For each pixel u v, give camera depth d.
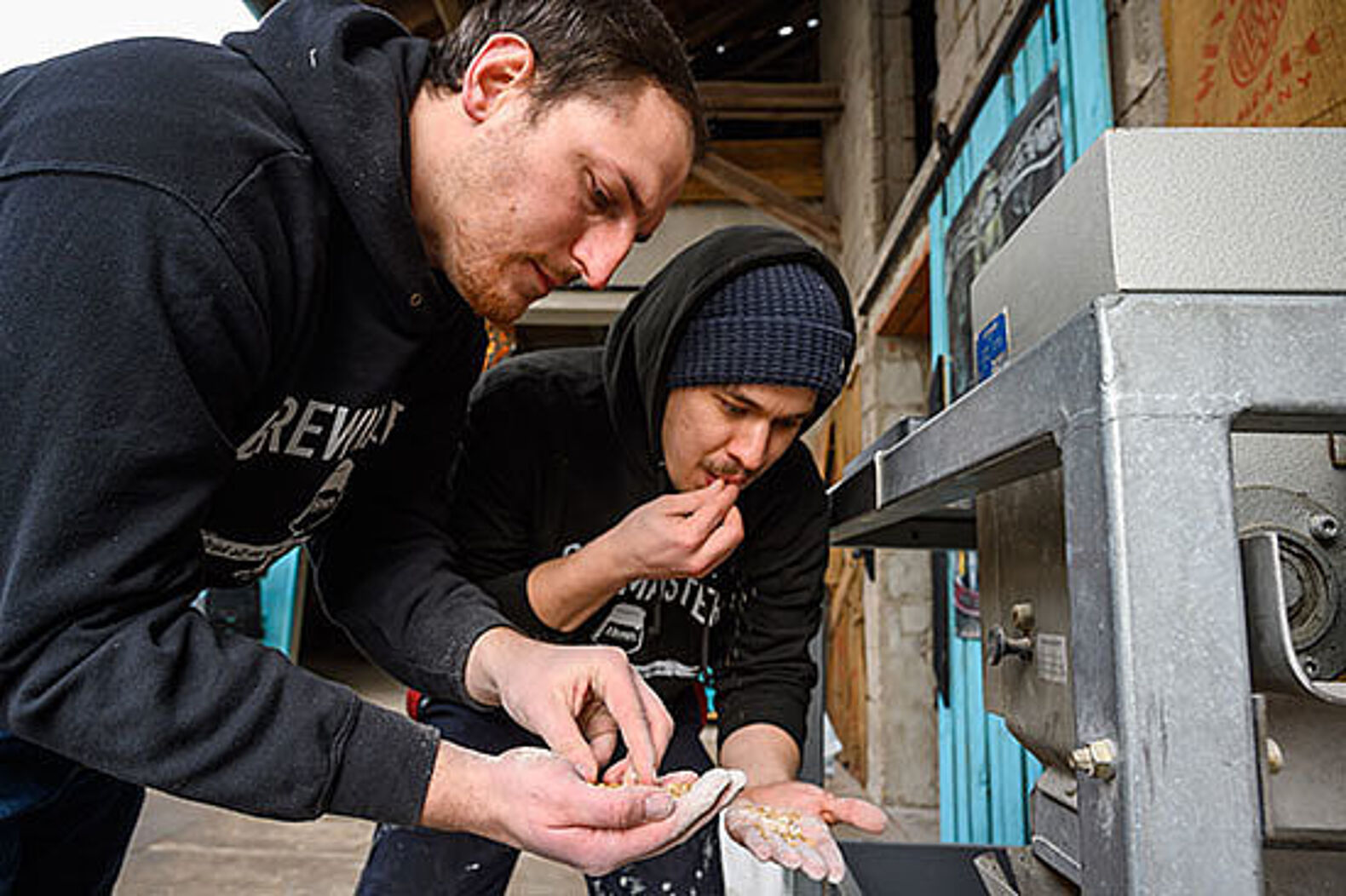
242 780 0.51
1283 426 0.45
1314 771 0.51
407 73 0.70
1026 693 0.71
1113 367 0.40
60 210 0.50
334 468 0.78
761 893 1.32
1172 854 0.38
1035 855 0.73
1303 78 1.06
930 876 0.74
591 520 1.04
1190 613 0.39
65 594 0.50
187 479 0.55
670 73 0.66
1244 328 0.41
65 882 0.93
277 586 4.06
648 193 0.66
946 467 0.64
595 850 0.54
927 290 3.09
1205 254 0.53
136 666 0.50
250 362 0.59
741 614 1.09
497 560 1.03
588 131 0.63
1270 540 0.41
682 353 0.89
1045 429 0.47
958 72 2.68
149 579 0.53
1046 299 0.65
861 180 3.92
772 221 4.93
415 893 0.94
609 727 0.72
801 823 0.76
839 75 4.48
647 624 1.06
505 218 0.66
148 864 2.34
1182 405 0.40
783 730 1.01
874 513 0.93
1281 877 0.54
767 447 0.90
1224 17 1.23
